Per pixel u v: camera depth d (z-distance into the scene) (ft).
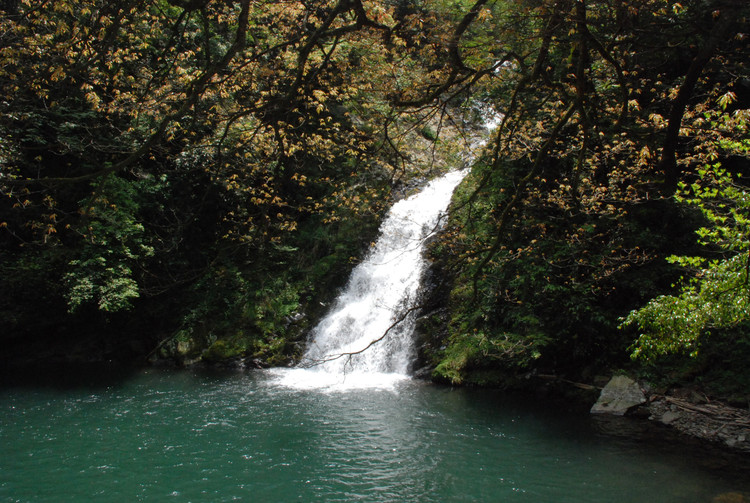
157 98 26.68
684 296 22.91
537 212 43.24
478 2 16.66
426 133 50.62
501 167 46.50
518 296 44.73
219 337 58.34
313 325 59.57
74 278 50.96
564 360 42.86
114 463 29.04
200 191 61.00
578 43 19.70
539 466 28.14
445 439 32.30
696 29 18.58
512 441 31.83
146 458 29.73
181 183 59.36
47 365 55.52
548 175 43.09
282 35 32.94
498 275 45.47
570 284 39.91
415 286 56.65
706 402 34.09
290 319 59.72
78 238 52.54
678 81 33.96
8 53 26.76
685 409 34.06
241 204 61.62
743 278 19.83
